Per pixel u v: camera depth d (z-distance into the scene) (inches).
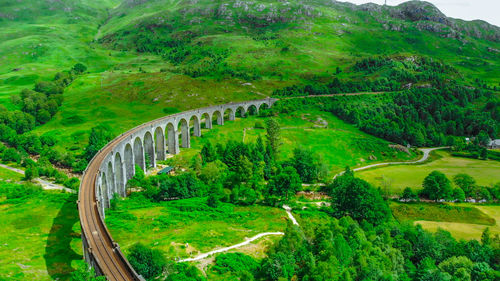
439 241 3275.1
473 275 2696.9
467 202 4702.3
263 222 3570.4
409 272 2876.5
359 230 3142.2
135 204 3941.9
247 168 4712.1
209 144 5556.1
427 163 6510.8
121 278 1952.5
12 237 3117.6
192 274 2367.1
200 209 3823.8
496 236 3361.2
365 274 2514.8
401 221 4045.3
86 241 2309.3
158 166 5428.2
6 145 6688.0
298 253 2669.8
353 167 6240.2
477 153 7003.0
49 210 3774.6
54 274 2466.8
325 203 4416.8
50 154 5866.1
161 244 2920.8
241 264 2608.3
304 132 7495.1
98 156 3897.6
